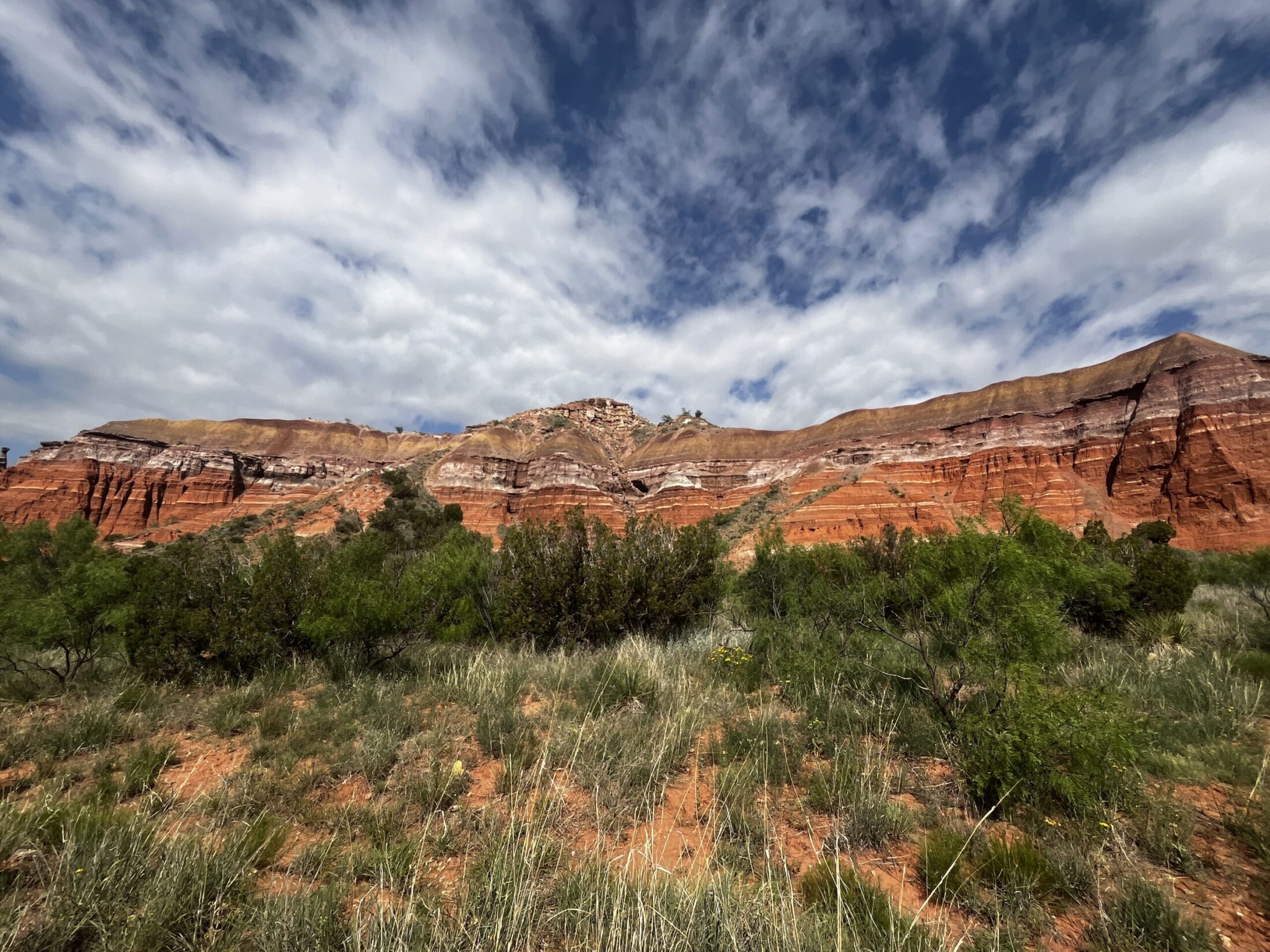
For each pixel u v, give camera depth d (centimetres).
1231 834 402
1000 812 444
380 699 718
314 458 10856
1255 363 6394
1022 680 493
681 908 298
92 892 307
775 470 8819
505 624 1182
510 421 12781
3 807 398
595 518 1417
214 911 304
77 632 880
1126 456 6781
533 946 293
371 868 363
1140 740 493
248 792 465
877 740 587
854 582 1152
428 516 5609
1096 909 329
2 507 8038
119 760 545
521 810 440
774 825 421
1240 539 5516
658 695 704
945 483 7550
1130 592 1074
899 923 304
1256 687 677
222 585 962
